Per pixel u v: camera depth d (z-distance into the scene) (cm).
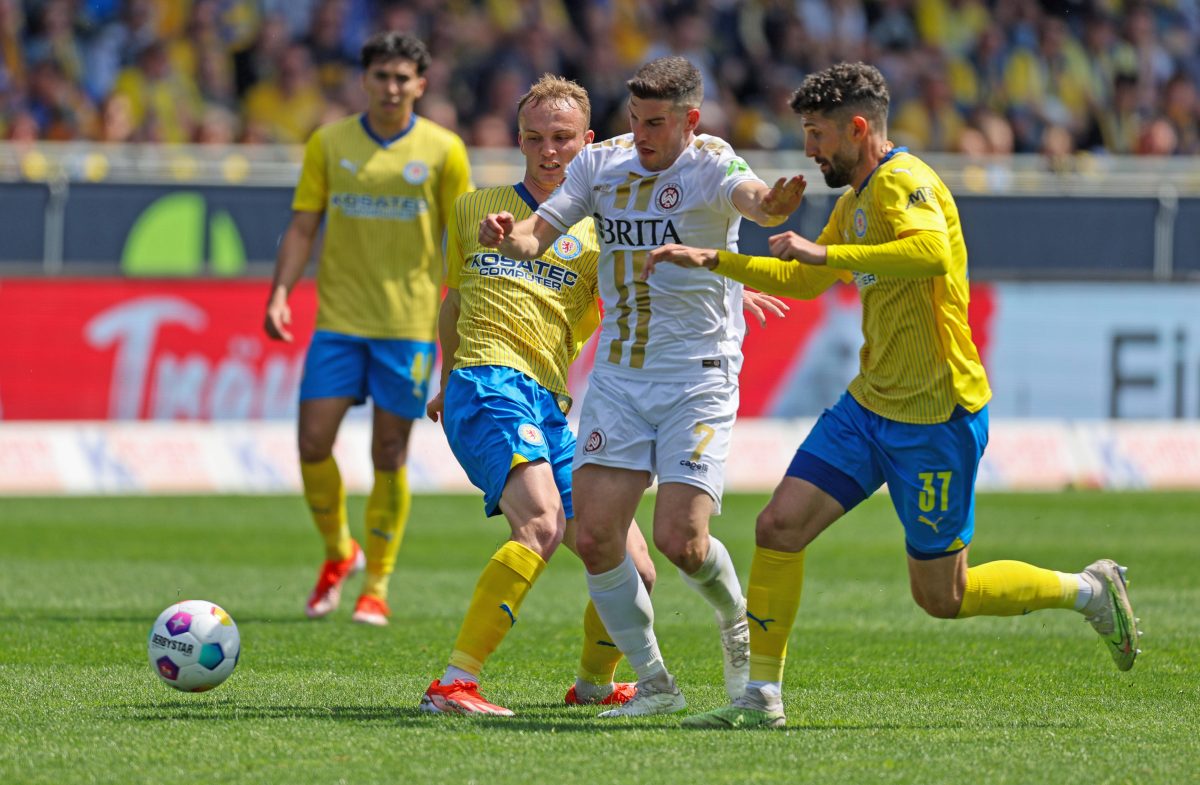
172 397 5241
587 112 2128
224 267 5347
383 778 1538
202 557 3838
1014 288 5544
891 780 1541
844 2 7388
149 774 1553
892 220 1769
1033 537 4222
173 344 5234
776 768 1591
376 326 2953
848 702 2056
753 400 5484
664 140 1861
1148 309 5603
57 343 5156
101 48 6788
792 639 2700
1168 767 1611
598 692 2052
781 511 1842
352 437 5334
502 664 2411
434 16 7050
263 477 5275
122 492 5162
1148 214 5706
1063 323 5566
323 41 6994
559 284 2114
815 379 5516
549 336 2111
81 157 5497
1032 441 5541
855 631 2805
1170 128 7281
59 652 2434
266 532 4353
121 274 5200
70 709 1920
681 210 1880
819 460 1859
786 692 2144
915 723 1884
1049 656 2514
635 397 1898
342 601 3191
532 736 1752
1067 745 1727
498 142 6562
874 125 1814
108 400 5200
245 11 6988
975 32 7419
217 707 1947
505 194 2141
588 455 1911
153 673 2228
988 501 5119
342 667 2338
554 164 2095
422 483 5400
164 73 6775
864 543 4272
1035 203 5653
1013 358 5541
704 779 1541
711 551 1914
